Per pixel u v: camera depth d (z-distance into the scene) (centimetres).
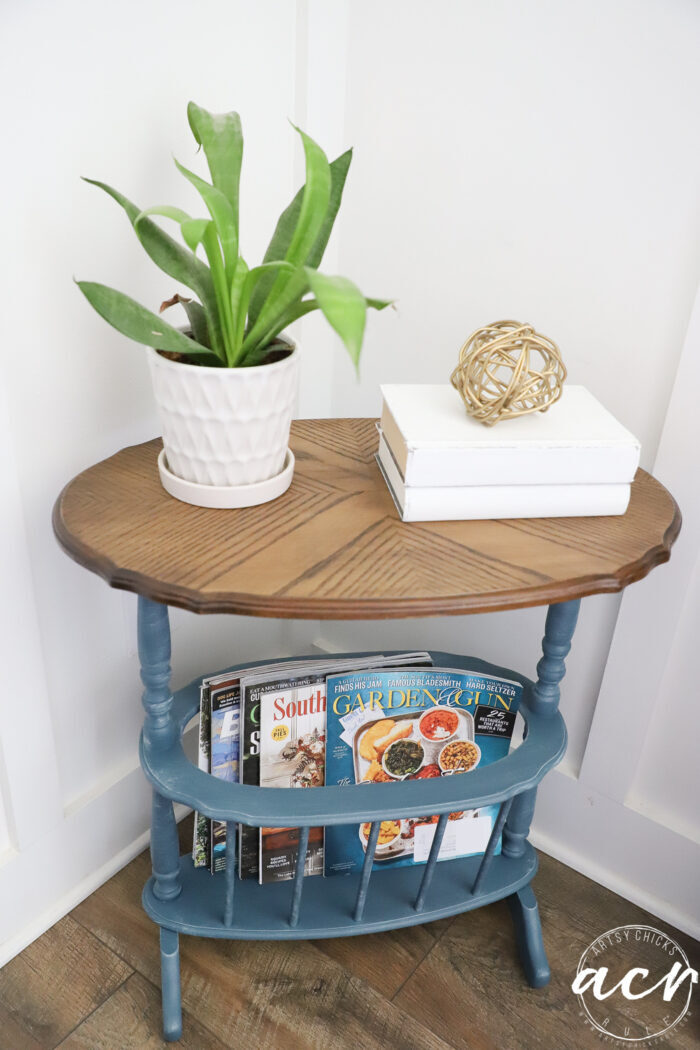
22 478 91
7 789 101
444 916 105
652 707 111
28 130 79
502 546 78
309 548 77
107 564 73
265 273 82
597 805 122
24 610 95
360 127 113
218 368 75
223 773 102
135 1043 101
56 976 108
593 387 105
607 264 98
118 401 100
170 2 88
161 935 104
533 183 100
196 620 125
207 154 80
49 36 78
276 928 100
